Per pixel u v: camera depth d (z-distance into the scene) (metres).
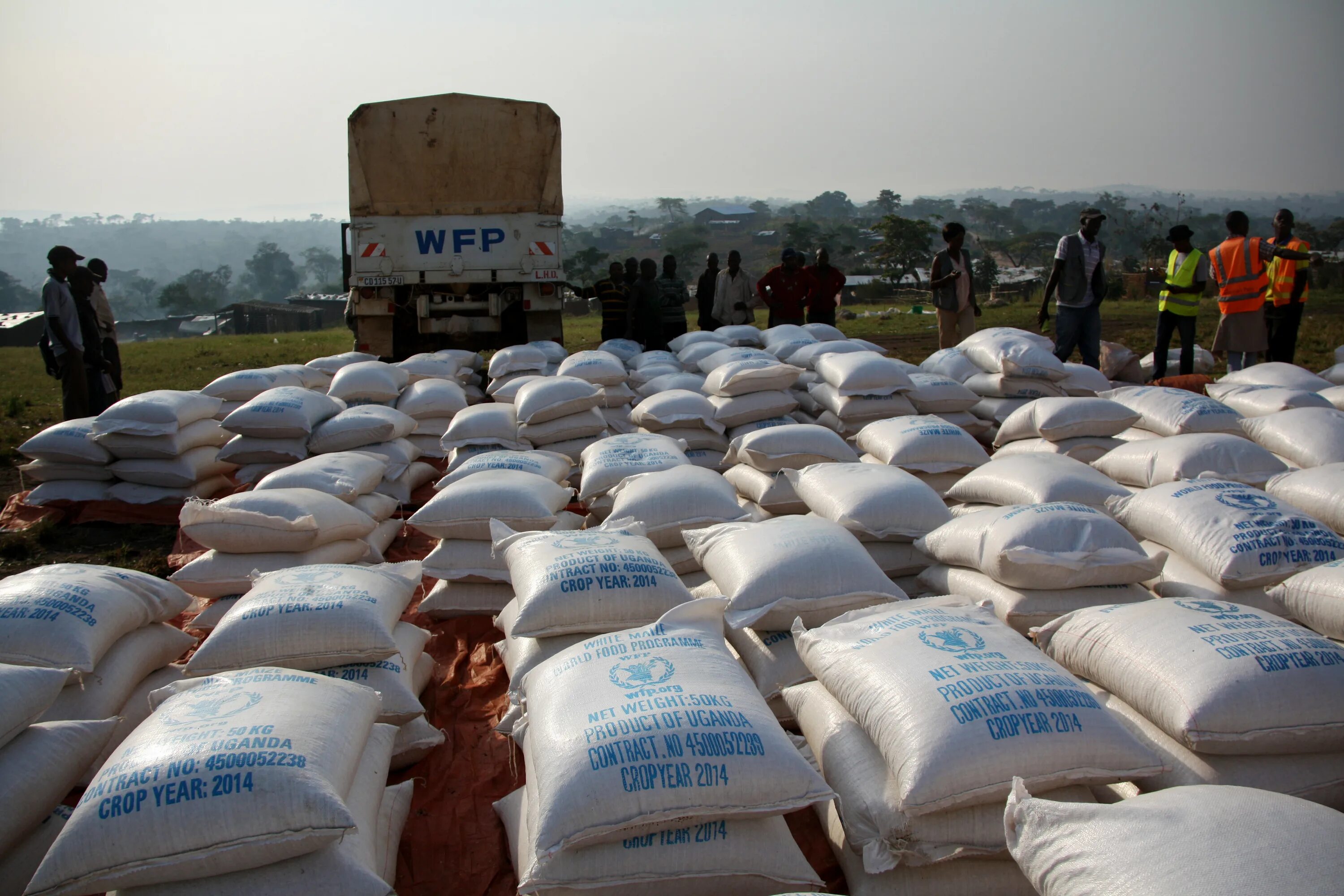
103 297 9.62
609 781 2.36
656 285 11.00
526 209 10.22
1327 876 1.80
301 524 4.50
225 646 3.27
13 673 2.73
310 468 5.44
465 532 4.71
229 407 7.75
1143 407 6.02
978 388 7.70
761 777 2.43
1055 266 9.27
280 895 2.31
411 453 6.81
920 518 4.36
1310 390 6.74
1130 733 2.57
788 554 3.56
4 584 3.39
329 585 3.55
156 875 2.27
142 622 3.62
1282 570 3.49
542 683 2.81
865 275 75.31
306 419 6.53
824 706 3.03
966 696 2.55
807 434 5.52
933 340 19.16
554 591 3.45
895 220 74.38
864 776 2.67
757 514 5.34
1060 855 2.11
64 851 2.23
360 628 3.34
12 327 39.53
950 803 2.42
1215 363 10.64
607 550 3.66
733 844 2.48
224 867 2.31
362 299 10.23
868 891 2.57
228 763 2.35
